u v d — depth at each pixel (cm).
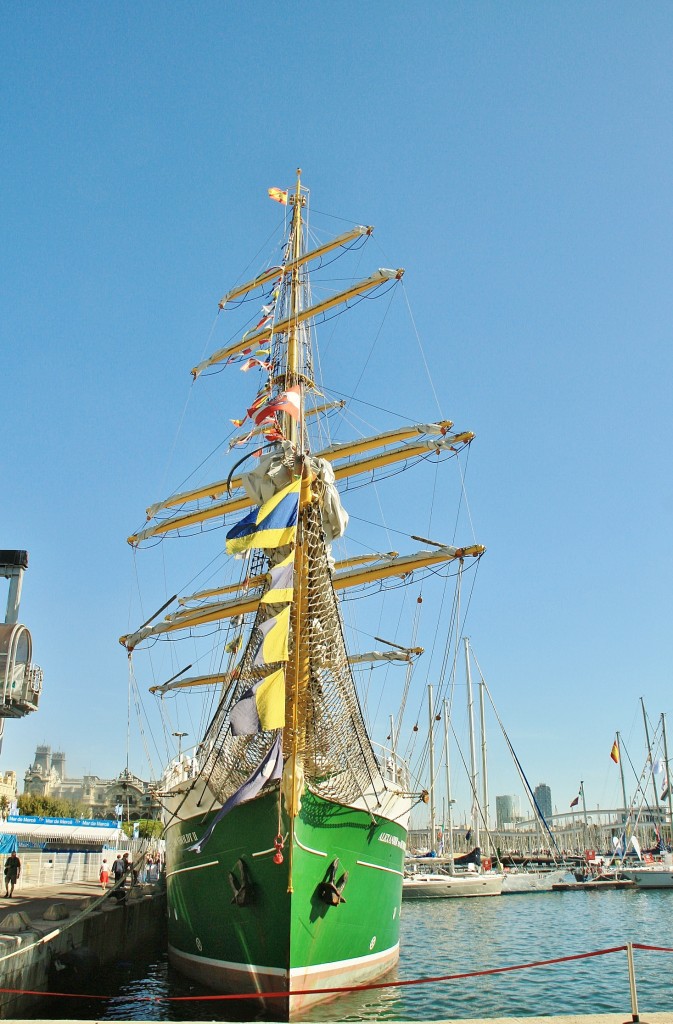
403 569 3422
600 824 14600
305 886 1867
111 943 2661
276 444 2347
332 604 1970
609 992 2512
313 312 3766
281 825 1836
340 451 3581
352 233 3816
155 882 4228
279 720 1709
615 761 9169
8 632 3316
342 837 2022
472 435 3372
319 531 1933
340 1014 2009
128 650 3647
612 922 4659
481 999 2370
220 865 2025
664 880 6938
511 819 19175
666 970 2916
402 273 3556
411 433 3453
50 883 4109
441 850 8050
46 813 10925
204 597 3909
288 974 1830
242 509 3759
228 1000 1956
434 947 3622
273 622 1781
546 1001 2359
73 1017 1970
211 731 2358
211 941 2067
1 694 3178
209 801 2122
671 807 9012
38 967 1947
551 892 6738
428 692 7756
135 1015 1978
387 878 2319
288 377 3566
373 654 4175
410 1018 2058
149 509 3941
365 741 2178
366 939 2183
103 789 13325
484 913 5197
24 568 3816
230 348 3981
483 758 7781
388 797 2312
